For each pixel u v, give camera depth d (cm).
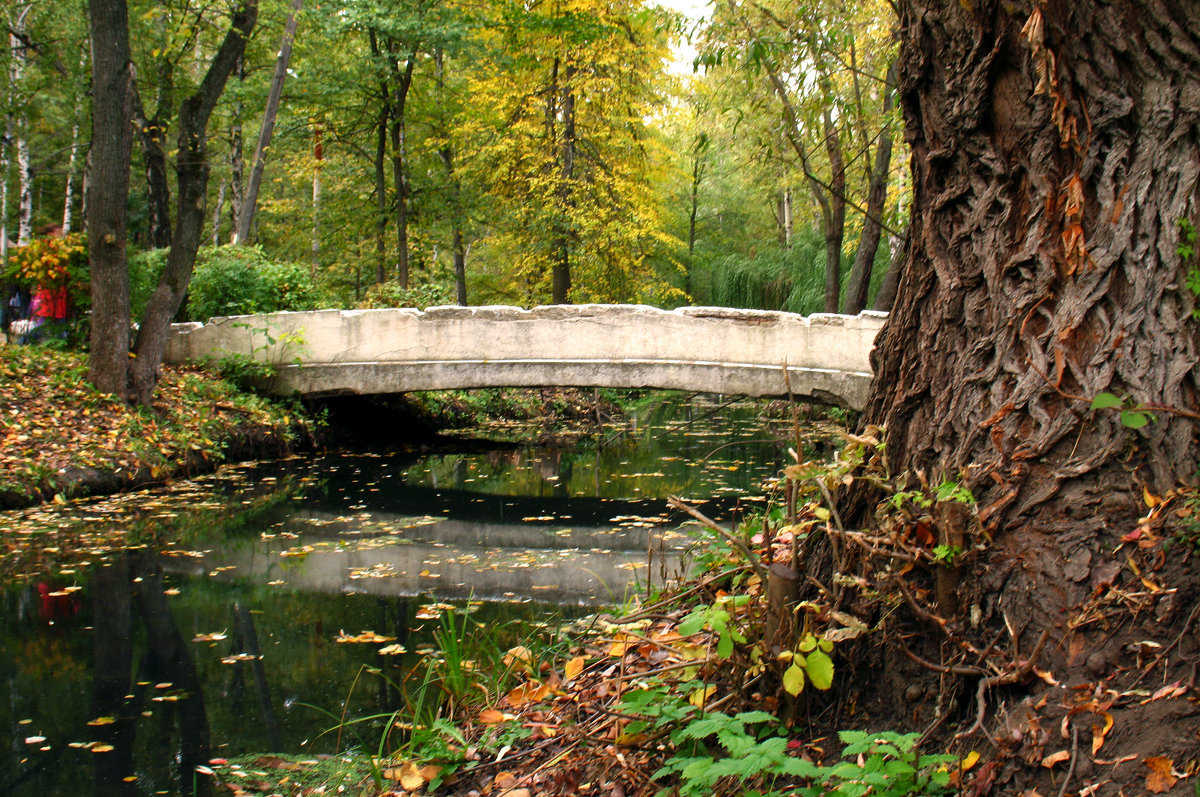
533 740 290
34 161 2403
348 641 440
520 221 1966
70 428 875
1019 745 182
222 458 1015
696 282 2408
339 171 2141
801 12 679
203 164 998
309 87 1600
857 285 1263
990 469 220
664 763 245
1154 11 208
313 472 1015
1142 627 182
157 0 1130
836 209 1380
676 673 288
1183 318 200
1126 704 174
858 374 955
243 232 1379
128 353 954
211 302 1327
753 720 205
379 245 1975
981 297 240
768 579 246
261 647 434
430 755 282
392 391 1126
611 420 1725
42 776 299
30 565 600
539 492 908
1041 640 188
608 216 1917
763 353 995
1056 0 219
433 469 1057
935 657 217
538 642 405
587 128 1939
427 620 475
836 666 238
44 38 1697
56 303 1123
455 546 671
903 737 192
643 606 377
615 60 1806
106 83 903
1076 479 206
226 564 611
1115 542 195
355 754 310
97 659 418
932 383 246
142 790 288
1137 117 215
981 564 212
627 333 1045
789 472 249
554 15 1744
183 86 1188
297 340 1141
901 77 263
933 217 256
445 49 1559
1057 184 228
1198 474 190
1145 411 199
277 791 284
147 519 750
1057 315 221
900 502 223
